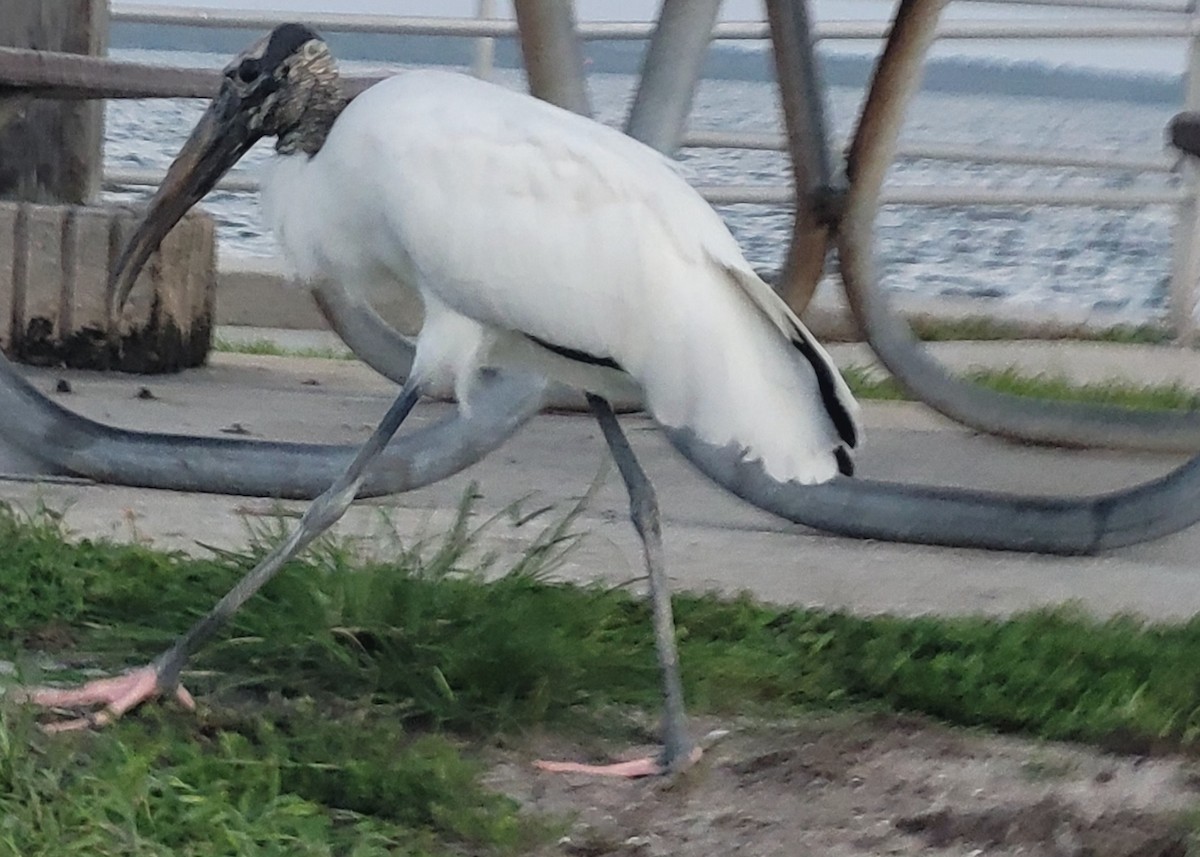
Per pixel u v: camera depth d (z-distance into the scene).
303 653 7.27
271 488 10.27
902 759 7.04
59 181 14.73
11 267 13.97
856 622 8.33
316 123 7.75
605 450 12.57
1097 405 13.53
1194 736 7.28
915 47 12.13
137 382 13.98
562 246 7.11
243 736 6.59
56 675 7.17
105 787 5.76
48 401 10.64
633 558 9.61
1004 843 6.32
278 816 5.81
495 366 7.81
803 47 12.56
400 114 7.30
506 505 10.65
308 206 7.64
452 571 8.30
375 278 7.86
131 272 8.00
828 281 17.91
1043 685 7.61
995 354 17.78
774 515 10.79
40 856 5.32
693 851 6.14
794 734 7.27
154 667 6.91
